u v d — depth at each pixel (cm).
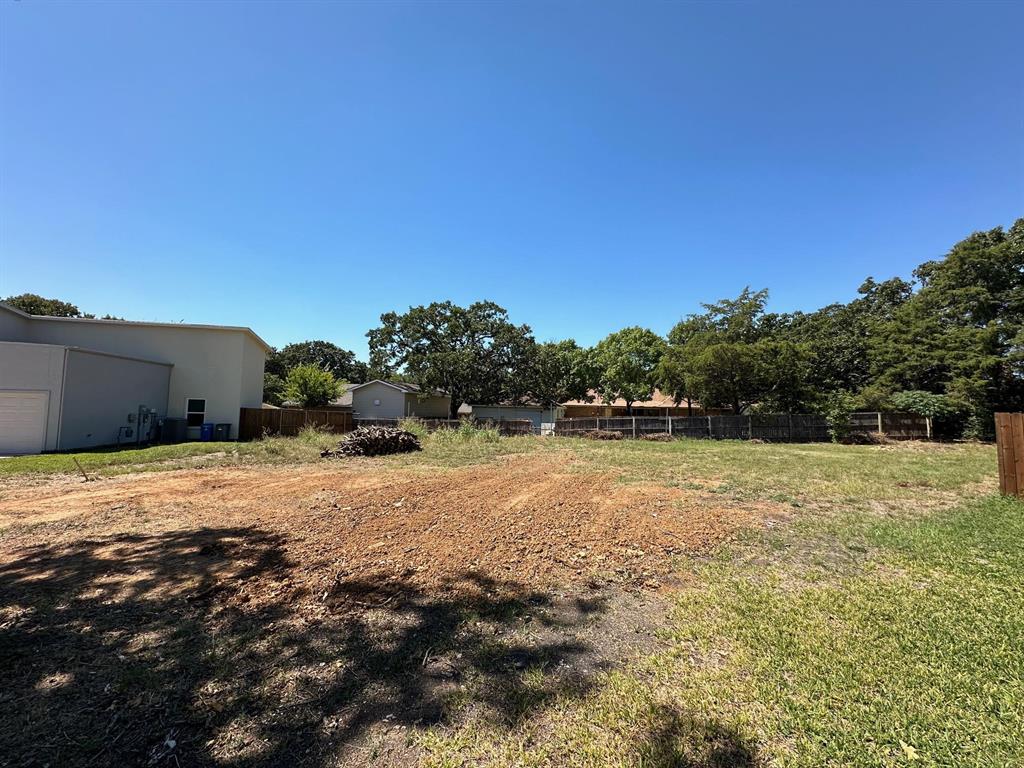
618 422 2297
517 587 372
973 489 780
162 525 550
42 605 330
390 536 509
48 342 1842
